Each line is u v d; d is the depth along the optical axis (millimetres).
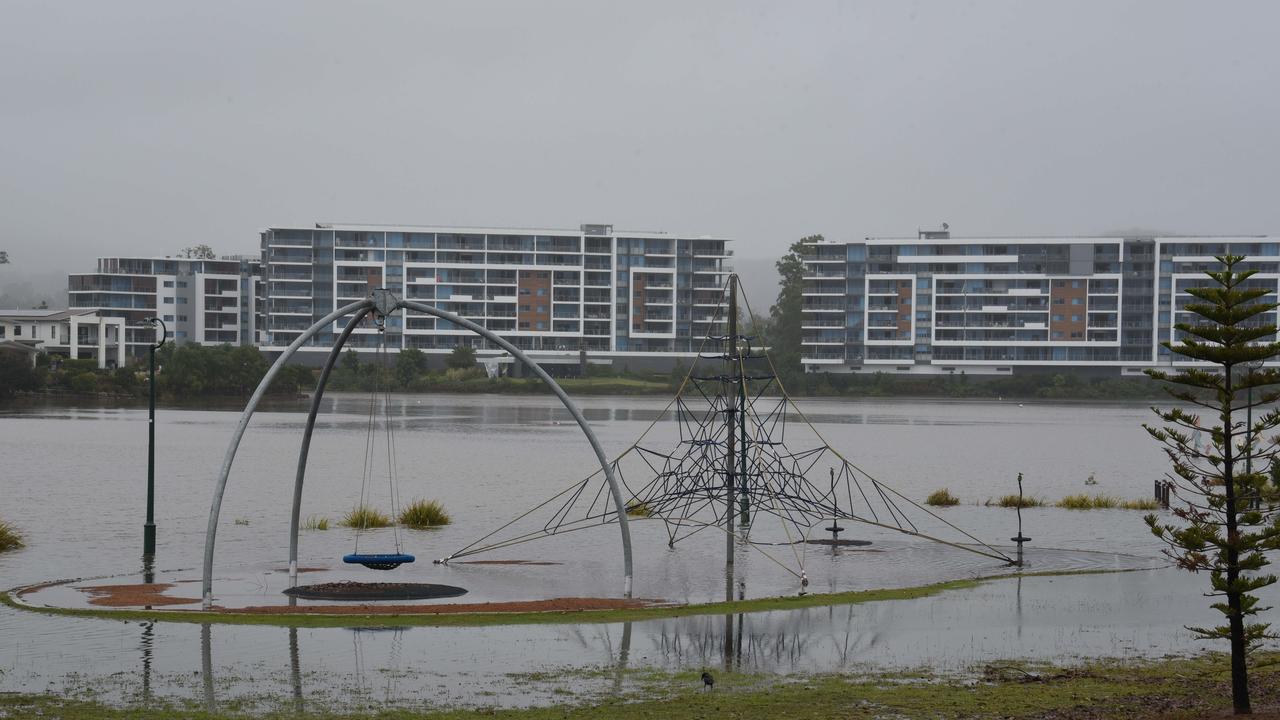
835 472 85562
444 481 74062
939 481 80938
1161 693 22672
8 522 51094
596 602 33219
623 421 143625
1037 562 43000
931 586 36688
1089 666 25266
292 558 34812
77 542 45219
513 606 32031
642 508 57094
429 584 36656
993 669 24906
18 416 134500
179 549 43812
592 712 21016
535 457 92500
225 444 98812
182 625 28344
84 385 172500
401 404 180625
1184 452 21312
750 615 31234
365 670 24000
